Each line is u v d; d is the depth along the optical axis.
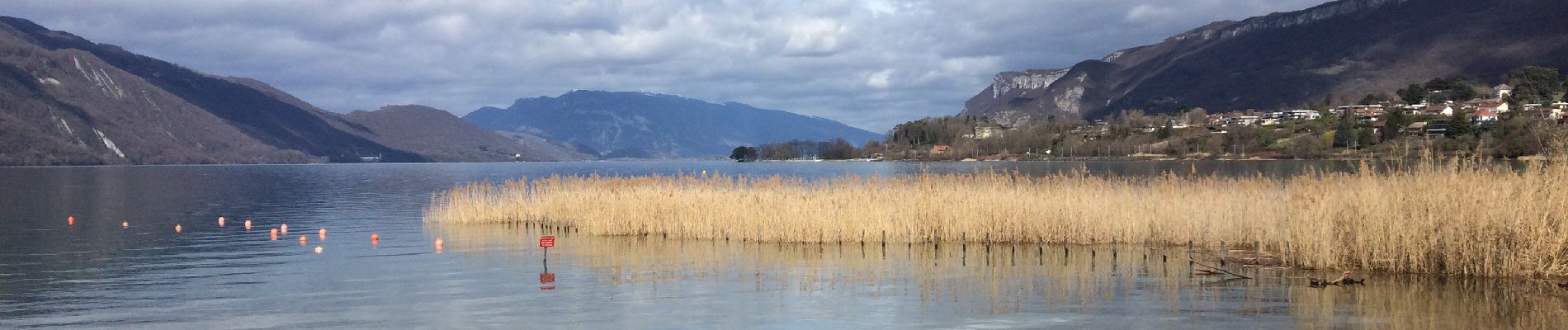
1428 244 22.11
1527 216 21.34
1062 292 21.08
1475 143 73.06
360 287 22.75
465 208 41.19
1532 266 21.20
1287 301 19.47
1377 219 22.80
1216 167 114.69
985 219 30.58
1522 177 22.47
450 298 21.14
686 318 18.78
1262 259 25.44
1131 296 20.41
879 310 19.33
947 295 20.97
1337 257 23.28
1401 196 23.00
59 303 20.88
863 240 30.78
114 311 19.91
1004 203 30.95
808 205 31.78
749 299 20.72
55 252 30.97
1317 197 24.50
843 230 30.80
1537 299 18.83
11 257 29.36
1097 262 25.70
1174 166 135.75
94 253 30.39
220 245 32.81
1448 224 21.78
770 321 18.44
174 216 48.44
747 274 24.20
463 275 24.55
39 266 27.08
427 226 39.31
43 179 126.44
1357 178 26.69
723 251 28.98
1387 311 18.25
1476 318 17.53
